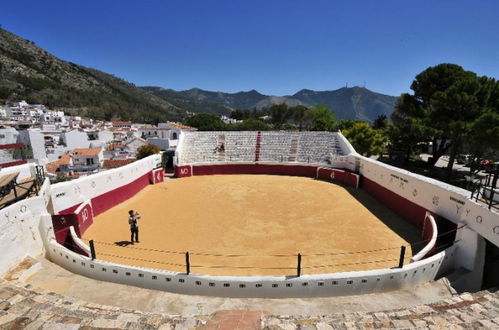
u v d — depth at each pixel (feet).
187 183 111.65
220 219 73.36
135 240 60.18
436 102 109.70
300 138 138.31
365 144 151.84
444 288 41.34
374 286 39.75
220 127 277.23
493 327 24.73
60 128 285.43
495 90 106.73
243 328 23.68
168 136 266.57
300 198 91.76
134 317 25.79
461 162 170.60
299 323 25.07
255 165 129.90
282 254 54.19
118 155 201.98
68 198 66.44
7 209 42.39
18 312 26.66
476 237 45.96
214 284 38.78
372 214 77.00
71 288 39.99
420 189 67.31
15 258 42.47
